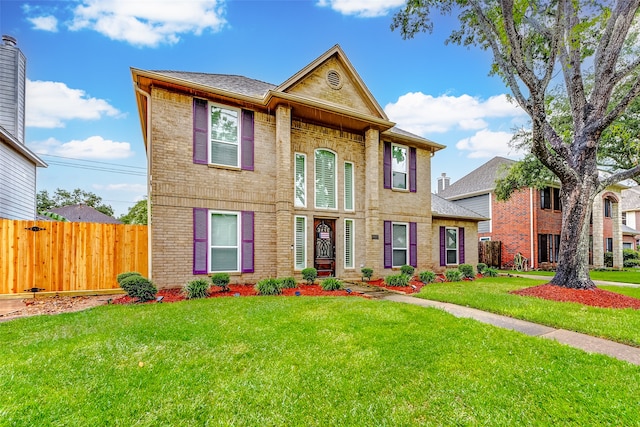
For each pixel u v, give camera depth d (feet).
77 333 15.48
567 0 27.22
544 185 55.77
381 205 41.81
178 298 24.89
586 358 13.33
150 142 29.17
